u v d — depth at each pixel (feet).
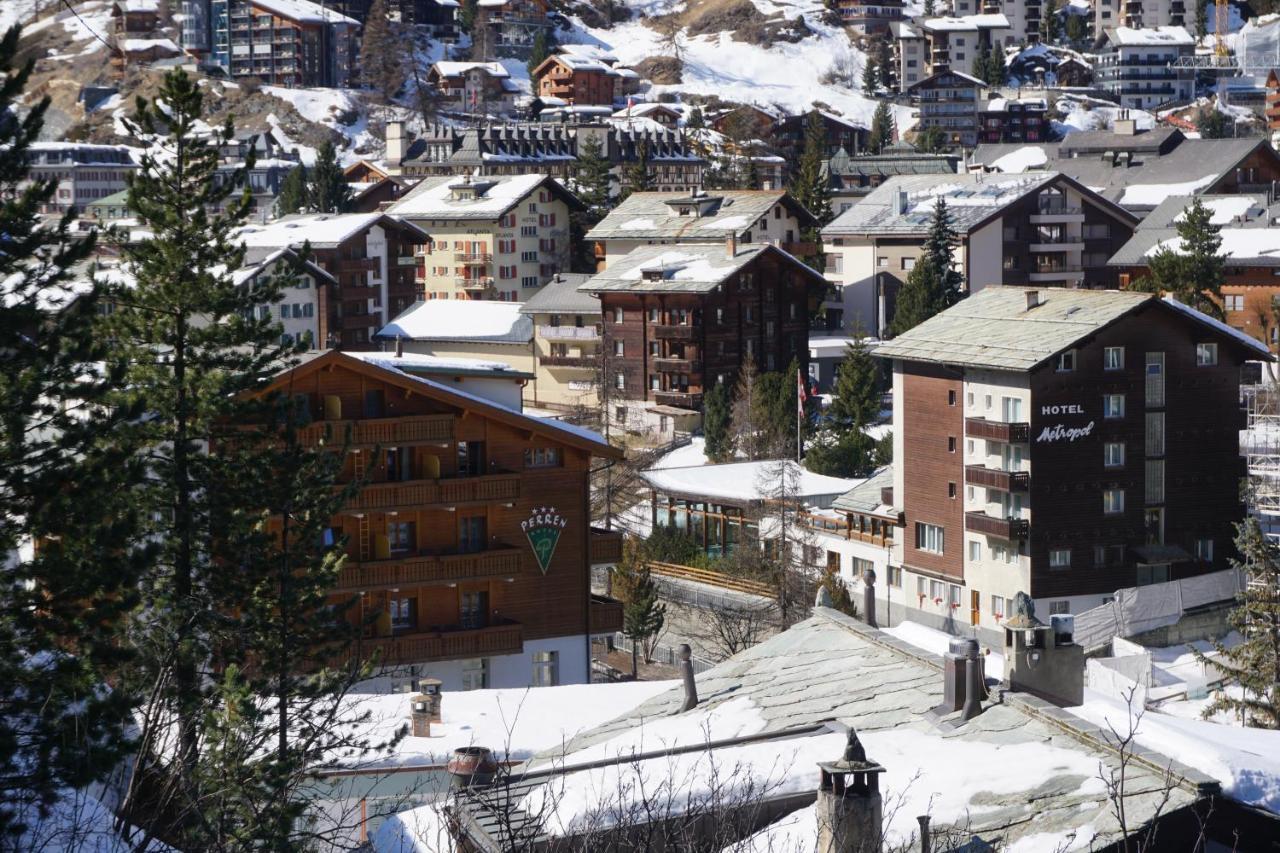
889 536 345.72
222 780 97.50
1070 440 313.73
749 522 359.25
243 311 196.44
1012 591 316.81
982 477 317.42
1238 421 323.98
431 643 242.37
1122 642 277.23
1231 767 85.51
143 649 113.39
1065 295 330.13
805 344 549.13
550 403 561.84
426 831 92.68
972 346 325.01
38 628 93.40
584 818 87.40
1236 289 560.20
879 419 483.92
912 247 643.45
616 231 636.48
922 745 96.58
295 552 166.09
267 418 181.47
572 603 256.52
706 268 533.96
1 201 97.91
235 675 114.11
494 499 247.50
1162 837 82.17
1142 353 317.01
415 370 255.70
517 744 153.48
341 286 598.75
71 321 99.09
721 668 122.83
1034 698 97.91
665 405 527.40
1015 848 82.53
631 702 167.94
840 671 114.11
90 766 83.71
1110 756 89.45
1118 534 317.63
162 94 194.49
